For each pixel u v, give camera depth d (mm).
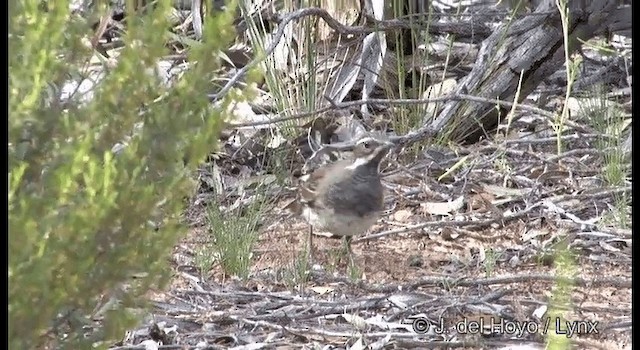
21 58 6777
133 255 7055
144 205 6859
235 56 15781
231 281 11273
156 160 7059
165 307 10430
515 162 14703
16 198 6621
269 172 14453
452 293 10977
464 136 15305
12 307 6500
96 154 6965
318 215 11523
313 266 11680
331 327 10117
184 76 7234
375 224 13109
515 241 12477
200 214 13039
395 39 15711
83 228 6535
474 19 17047
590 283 11008
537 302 10492
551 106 16281
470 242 12508
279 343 9742
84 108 6957
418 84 16141
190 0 16656
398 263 11906
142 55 7020
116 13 13164
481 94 15148
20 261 6422
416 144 14906
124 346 9469
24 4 6633
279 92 15062
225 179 14133
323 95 14555
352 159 11539
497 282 11078
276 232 12797
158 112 7020
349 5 15648
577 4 14820
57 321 7352
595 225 12594
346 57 15930
